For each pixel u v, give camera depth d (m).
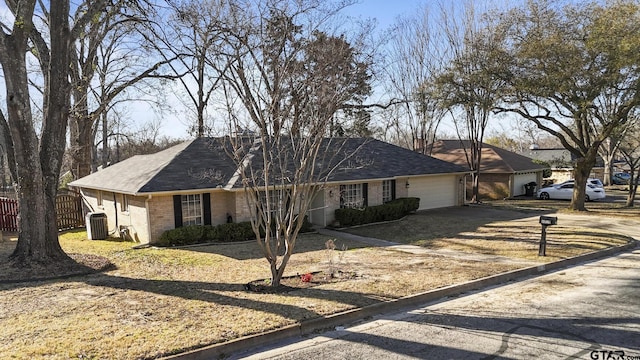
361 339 6.51
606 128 20.67
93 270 10.60
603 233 15.83
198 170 16.08
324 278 9.73
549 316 7.45
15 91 10.17
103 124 32.22
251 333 6.39
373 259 12.02
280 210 9.04
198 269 10.84
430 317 7.48
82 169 22.53
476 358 5.76
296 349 6.17
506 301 8.38
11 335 6.25
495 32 22.48
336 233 16.91
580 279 10.13
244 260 12.00
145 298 8.19
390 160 22.55
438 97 22.83
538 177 36.12
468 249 13.41
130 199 15.80
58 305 7.76
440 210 23.38
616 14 17.77
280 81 9.48
